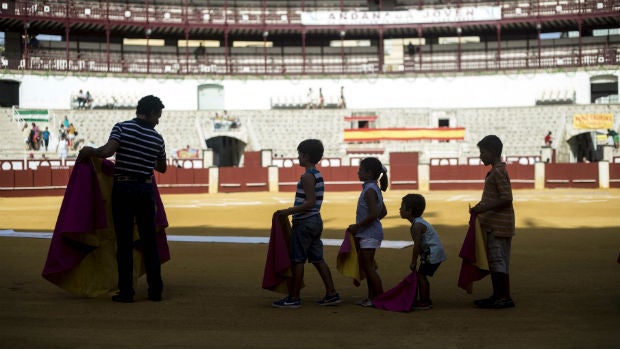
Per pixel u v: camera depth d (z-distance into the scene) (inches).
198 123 1836.9
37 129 1679.4
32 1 2004.2
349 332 222.8
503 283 265.9
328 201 1166.3
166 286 325.7
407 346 201.6
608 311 256.2
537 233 589.3
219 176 1577.3
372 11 2162.9
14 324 233.5
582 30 2210.9
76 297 295.3
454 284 329.7
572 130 1771.7
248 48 2244.1
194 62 2197.3
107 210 303.4
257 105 2103.8
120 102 2025.1
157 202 311.6
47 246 503.8
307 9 2272.4
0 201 1219.9
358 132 1828.2
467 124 1903.3
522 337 213.0
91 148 277.3
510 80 2057.1
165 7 2190.0
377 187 274.2
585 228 637.9
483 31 2209.6
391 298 267.6
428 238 268.1
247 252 468.4
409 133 1808.6
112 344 203.5
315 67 2213.3
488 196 264.1
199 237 568.4
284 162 1664.6
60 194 1453.0
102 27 2091.5
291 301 269.1
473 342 206.7
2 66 1930.4
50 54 2096.5
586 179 1565.0
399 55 2251.5
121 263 281.9
